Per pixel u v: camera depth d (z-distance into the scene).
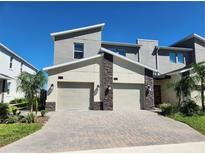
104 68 16.06
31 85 12.15
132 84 16.69
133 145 6.93
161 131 9.30
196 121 11.42
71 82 15.59
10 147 6.39
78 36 19.28
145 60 22.03
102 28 20.08
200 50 23.25
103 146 6.72
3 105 11.38
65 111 14.52
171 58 23.02
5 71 20.23
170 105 14.30
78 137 7.82
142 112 14.53
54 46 18.55
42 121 10.69
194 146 6.86
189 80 14.81
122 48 21.52
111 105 15.73
